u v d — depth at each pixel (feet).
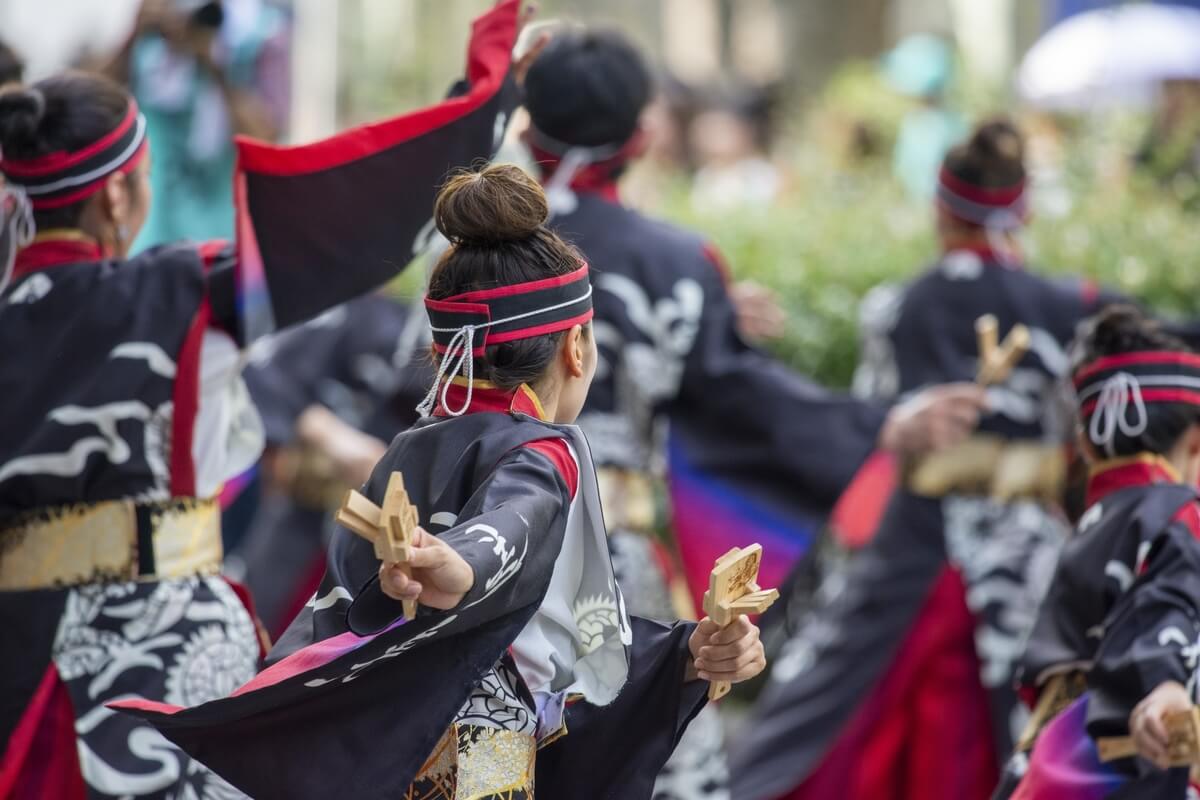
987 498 47.83
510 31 32.07
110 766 30.25
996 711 46.80
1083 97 80.94
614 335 39.91
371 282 32.17
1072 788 31.45
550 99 40.40
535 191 24.90
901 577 48.01
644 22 139.23
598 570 25.27
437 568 21.11
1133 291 57.62
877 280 59.16
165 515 31.22
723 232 60.75
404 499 20.48
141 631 30.81
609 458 39.52
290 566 53.16
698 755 39.83
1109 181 64.13
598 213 40.68
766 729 48.80
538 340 24.70
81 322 31.19
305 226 31.53
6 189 32.01
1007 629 47.06
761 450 42.16
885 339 50.31
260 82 60.95
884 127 84.58
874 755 47.83
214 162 59.47
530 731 25.36
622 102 40.52
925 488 48.06
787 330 58.85
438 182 31.48
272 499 55.01
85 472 30.83
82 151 31.65
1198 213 63.10
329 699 24.11
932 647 47.57
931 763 47.19
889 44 120.98
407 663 23.97
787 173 82.84
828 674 48.49
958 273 49.24
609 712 26.43
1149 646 30.50
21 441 30.94
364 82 97.60
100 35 60.08
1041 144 70.28
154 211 58.34
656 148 88.12
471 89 31.73
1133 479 32.96
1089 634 32.40
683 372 41.19
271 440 50.14
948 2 120.78
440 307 24.73
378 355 51.80
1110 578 31.96
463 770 24.77
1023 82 86.22
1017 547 47.42
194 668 31.01
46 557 30.99
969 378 48.65
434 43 114.62
